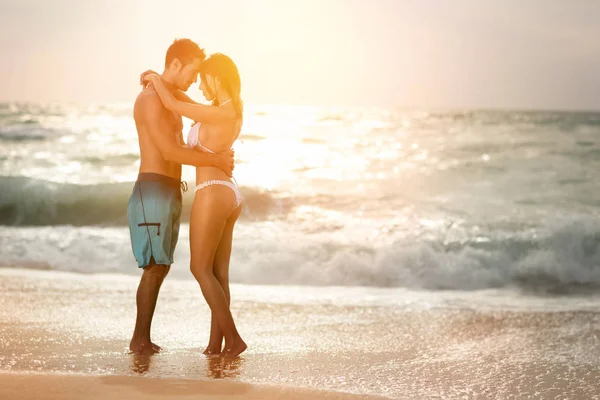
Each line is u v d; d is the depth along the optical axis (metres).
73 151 21.62
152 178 4.39
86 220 12.45
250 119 41.91
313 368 4.12
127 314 5.65
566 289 7.77
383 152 24.41
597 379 4.02
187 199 13.10
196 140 4.34
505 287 7.89
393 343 4.89
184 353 4.43
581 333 5.31
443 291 7.59
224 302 4.40
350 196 14.78
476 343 4.94
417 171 19.34
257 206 13.16
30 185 12.53
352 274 8.19
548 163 21.50
